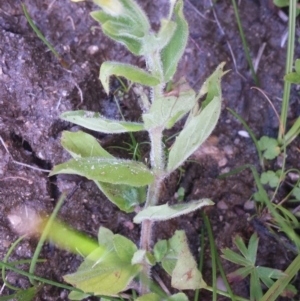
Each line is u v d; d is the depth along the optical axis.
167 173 0.20
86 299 0.24
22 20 0.25
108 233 0.23
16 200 0.23
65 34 0.26
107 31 0.16
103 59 0.26
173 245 0.22
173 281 0.19
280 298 0.25
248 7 0.28
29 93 0.24
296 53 0.28
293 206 0.26
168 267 0.22
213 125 0.19
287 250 0.25
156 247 0.22
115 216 0.25
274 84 0.27
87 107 0.25
